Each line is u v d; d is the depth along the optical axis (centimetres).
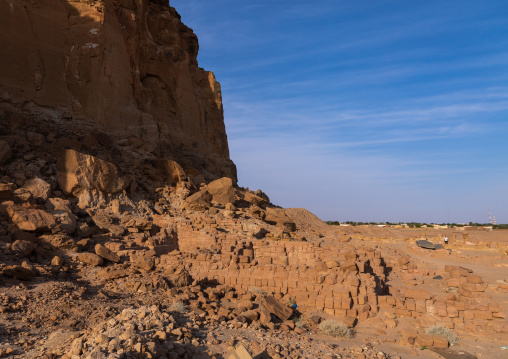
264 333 1448
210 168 4300
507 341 1627
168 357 1054
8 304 1330
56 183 2467
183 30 4872
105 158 2845
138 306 1506
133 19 3688
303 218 4194
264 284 1994
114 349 973
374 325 1748
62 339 1154
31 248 1839
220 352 1181
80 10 3250
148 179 3103
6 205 2014
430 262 3225
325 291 1869
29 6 3008
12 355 1041
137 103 3656
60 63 3116
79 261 1933
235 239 2534
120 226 2373
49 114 2966
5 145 2395
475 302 1927
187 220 2705
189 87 4419
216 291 1859
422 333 1656
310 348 1382
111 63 3297
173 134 4050
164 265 2064
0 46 2814
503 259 3192
